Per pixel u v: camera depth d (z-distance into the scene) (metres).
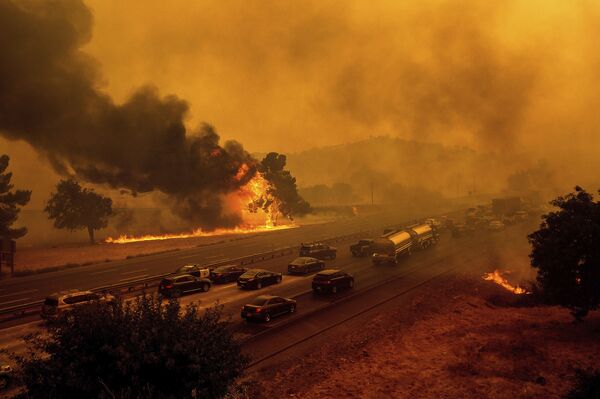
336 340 20.69
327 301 27.77
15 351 18.89
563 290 22.08
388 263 40.97
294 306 25.27
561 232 22.06
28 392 10.73
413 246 46.38
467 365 18.03
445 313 26.02
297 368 17.47
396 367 17.95
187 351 10.70
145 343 10.54
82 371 10.28
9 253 41.56
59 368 10.29
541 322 24.19
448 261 42.50
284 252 48.50
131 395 10.17
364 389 15.87
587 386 14.80
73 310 11.52
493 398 15.11
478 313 26.52
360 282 33.50
